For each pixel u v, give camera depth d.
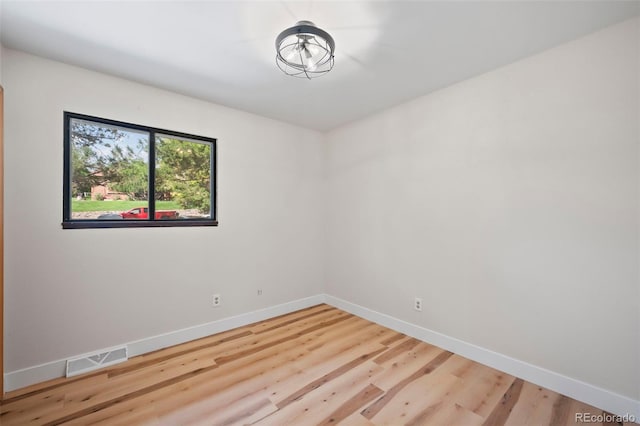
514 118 2.17
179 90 2.63
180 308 2.68
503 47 1.98
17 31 1.78
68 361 2.13
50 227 2.09
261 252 3.28
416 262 2.82
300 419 1.70
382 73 2.33
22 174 1.99
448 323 2.56
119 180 2.46
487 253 2.32
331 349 2.57
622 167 1.74
